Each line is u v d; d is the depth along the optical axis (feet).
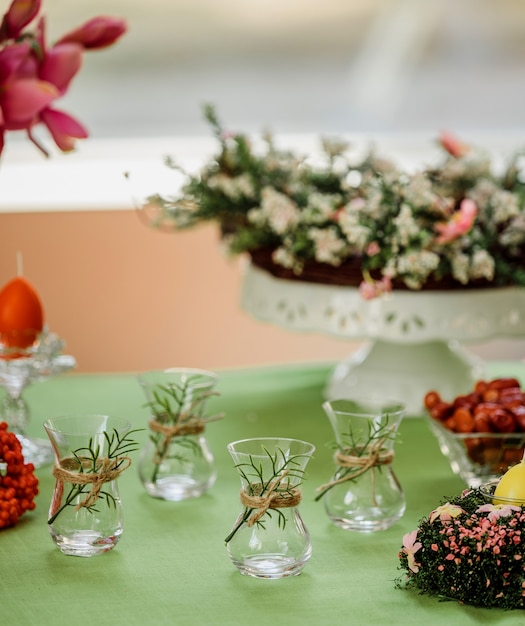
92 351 7.04
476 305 4.72
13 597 3.37
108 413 4.81
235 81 7.54
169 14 7.27
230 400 5.06
